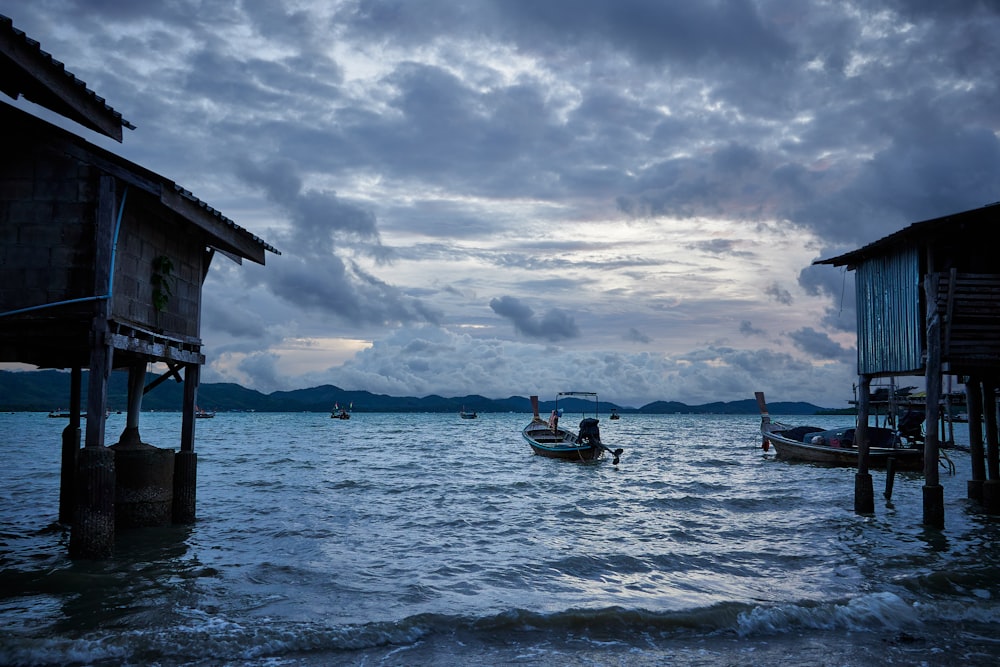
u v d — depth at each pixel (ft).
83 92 36.70
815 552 46.78
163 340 47.09
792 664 27.45
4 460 114.01
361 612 33.22
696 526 56.80
